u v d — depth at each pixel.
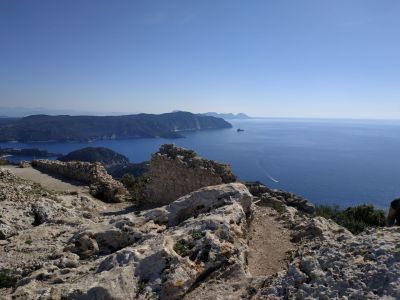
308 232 19.73
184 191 30.27
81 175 41.19
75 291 12.54
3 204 26.52
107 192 35.09
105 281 12.64
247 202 20.61
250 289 11.74
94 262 16.45
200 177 29.34
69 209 27.94
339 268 10.48
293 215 24.66
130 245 17.61
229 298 11.68
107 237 18.66
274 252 17.61
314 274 10.59
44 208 26.50
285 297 10.44
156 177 32.00
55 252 18.23
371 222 31.69
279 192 31.50
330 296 9.67
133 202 34.47
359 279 9.78
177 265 13.25
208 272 13.62
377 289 9.32
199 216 17.91
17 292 13.90
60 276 15.12
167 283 12.63
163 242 14.34
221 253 14.05
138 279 12.97
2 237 22.70
